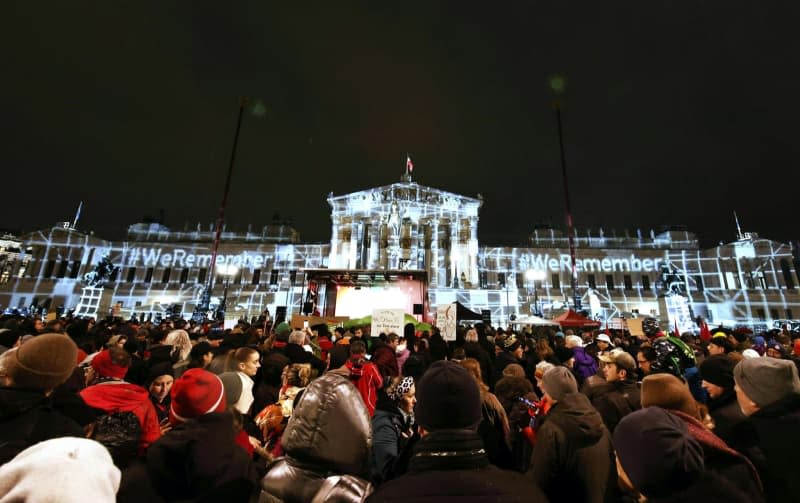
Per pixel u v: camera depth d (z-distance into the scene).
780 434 3.50
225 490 2.83
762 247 72.44
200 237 88.94
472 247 72.00
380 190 73.56
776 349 11.28
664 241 85.19
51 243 73.88
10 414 3.12
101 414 4.16
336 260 72.12
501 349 13.08
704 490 2.46
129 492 2.71
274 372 7.15
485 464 2.48
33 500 1.78
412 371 8.27
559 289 72.62
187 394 3.32
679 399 3.67
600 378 6.34
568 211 37.97
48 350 3.38
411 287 31.38
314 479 2.79
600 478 3.79
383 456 4.67
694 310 71.31
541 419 5.35
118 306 44.19
